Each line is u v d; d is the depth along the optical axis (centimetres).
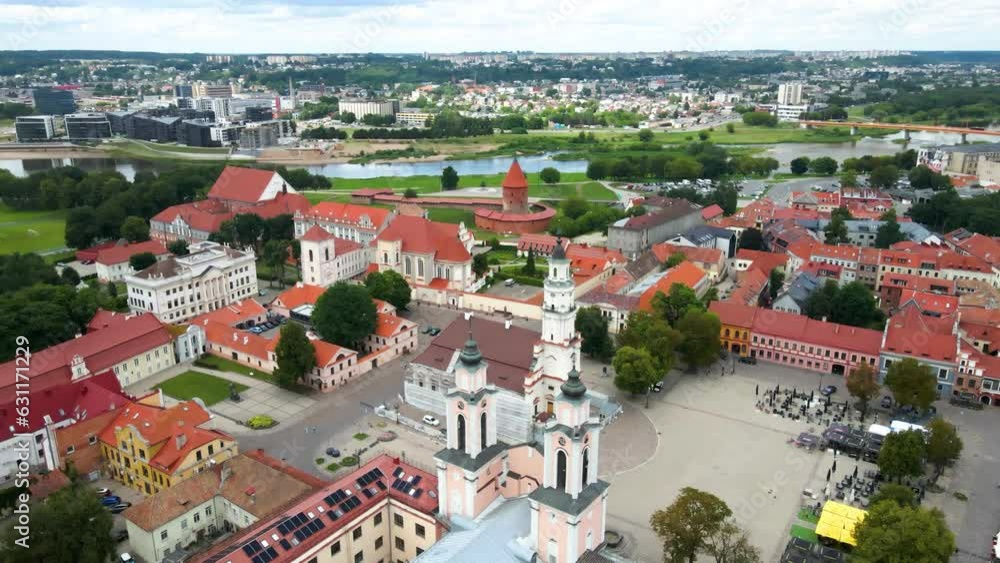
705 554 11319
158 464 12562
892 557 9750
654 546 11562
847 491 12988
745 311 19450
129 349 17425
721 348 19388
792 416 15762
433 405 15962
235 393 16812
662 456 14212
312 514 10081
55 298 19400
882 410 16088
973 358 16512
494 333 16162
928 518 9988
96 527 10200
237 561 9081
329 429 15362
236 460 12206
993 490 13088
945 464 13650
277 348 16862
